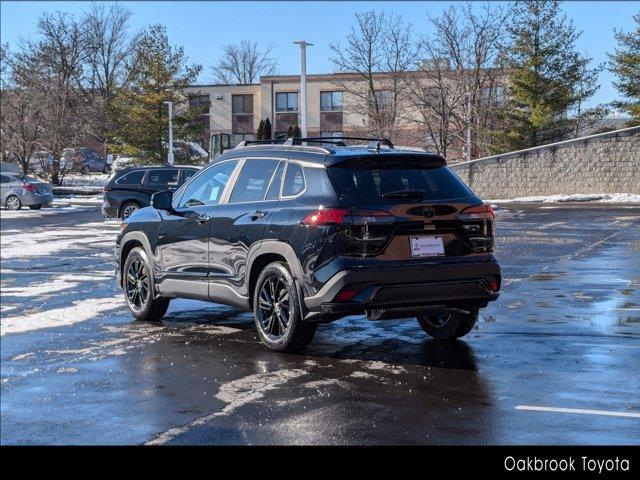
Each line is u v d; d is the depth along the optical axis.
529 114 39.72
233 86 66.25
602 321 8.72
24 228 25.05
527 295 10.59
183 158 43.06
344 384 6.28
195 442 5.01
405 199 6.82
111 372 6.88
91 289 12.27
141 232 9.23
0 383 6.57
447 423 5.24
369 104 43.91
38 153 48.72
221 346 7.84
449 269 6.84
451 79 40.81
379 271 6.61
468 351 7.39
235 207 7.89
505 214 26.69
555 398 5.77
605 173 34.66
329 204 6.76
